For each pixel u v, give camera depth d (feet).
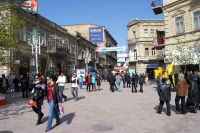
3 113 27.53
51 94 19.79
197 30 60.90
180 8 67.41
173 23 70.23
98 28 113.70
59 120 20.62
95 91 58.03
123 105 31.35
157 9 81.10
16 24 38.91
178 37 68.08
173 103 32.71
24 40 73.05
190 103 25.53
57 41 98.94
